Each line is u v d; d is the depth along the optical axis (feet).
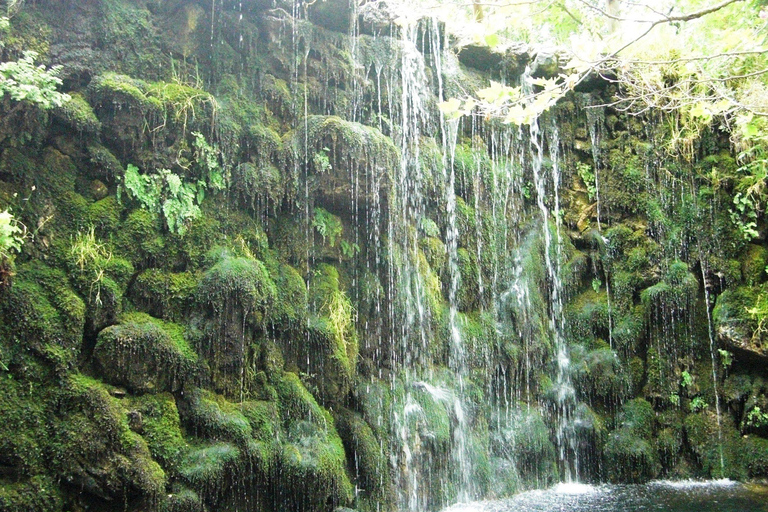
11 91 16.71
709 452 31.86
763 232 34.19
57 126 19.15
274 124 24.49
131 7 21.77
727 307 32.89
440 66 32.78
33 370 16.83
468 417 27.91
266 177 22.98
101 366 17.93
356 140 23.82
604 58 16.65
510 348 31.01
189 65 22.89
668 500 26.81
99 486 16.66
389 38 29.66
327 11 26.23
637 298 34.81
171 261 20.54
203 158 21.61
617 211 36.37
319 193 24.09
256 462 19.34
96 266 18.63
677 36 36.52
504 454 28.76
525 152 35.50
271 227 23.61
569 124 37.09
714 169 35.35
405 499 23.75
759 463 30.89
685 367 33.53
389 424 24.26
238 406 20.13
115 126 19.99
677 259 34.81
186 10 22.99
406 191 28.91
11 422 16.08
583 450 31.30
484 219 32.68
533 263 33.42
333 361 22.81
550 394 31.55
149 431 18.02
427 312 27.86
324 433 21.50
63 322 17.51
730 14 32.65
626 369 33.32
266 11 24.71
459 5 18.97
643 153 36.45
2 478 15.79
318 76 26.20
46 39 19.49
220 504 18.88
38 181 18.47
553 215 35.70
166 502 17.22
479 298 31.35
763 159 33.12
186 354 19.36
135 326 18.65
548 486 29.45
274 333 22.40
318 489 20.21
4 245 15.72
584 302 34.86
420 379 26.89
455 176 31.99
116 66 20.99
